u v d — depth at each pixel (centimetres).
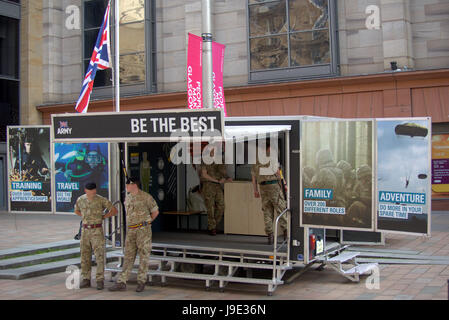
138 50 2208
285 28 1947
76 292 818
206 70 991
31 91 2366
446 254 1057
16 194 981
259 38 1991
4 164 2270
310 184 774
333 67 1861
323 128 768
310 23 1909
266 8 1980
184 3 2142
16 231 1455
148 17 2189
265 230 868
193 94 1168
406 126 710
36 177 970
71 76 2403
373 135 732
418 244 1183
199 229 1046
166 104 2139
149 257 841
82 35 2359
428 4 1772
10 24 2355
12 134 984
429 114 1723
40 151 969
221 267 885
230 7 2048
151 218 830
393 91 1755
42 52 2405
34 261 1032
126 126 770
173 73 2167
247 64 2006
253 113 1975
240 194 962
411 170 705
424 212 694
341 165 753
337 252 945
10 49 2353
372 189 730
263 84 1919
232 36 2045
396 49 1764
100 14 2330
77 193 945
